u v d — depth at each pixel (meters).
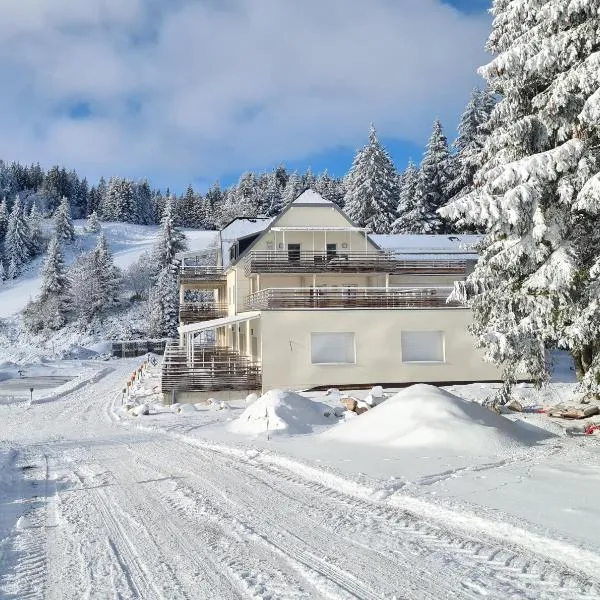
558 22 12.86
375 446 12.15
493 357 13.60
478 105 52.91
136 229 136.25
